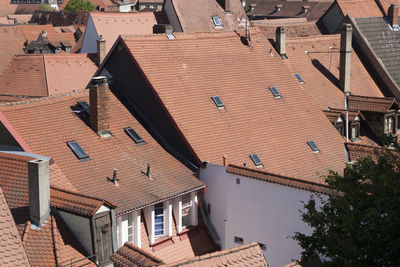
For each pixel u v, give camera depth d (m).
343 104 68.06
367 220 31.06
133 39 53.22
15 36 139.50
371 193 32.94
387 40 78.19
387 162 34.66
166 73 52.88
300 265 36.16
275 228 44.94
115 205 38.28
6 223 29.28
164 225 46.12
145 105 51.78
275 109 57.59
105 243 38.06
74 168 43.69
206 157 49.06
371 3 81.88
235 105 55.03
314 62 70.56
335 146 57.88
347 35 68.44
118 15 88.94
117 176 44.72
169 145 50.50
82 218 37.44
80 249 37.75
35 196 37.28
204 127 51.16
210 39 59.19
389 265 29.28
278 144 54.19
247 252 33.12
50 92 76.12
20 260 28.92
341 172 55.19
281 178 44.28
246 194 46.28
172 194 45.19
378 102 66.00
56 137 45.16
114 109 50.62
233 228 47.41
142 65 51.78
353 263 29.42
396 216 28.41
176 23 82.81
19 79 78.50
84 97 49.94
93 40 87.62
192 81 54.00
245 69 59.09
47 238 37.03
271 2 182.50
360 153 56.88
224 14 85.38
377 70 74.44
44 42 124.81
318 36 74.19
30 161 37.31
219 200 48.09
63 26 179.12
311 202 35.34
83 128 46.97
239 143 51.88
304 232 43.22
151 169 46.84
